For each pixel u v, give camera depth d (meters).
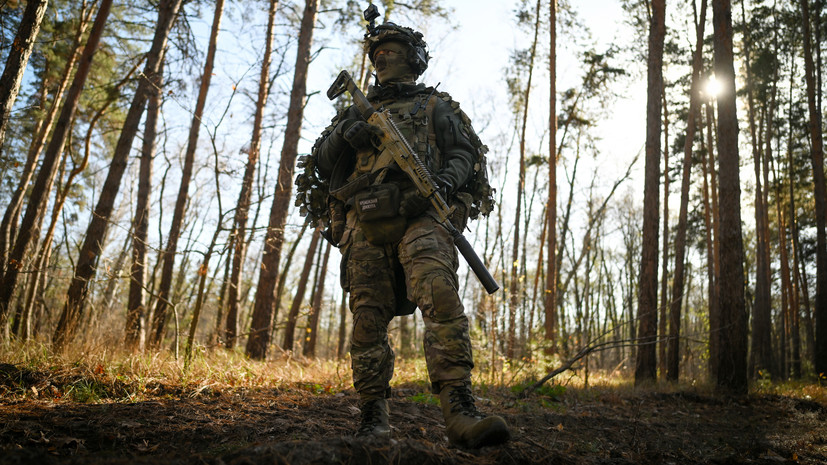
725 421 6.51
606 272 36.47
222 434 3.14
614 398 7.68
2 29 10.88
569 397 7.39
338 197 2.91
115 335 6.58
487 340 8.29
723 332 10.36
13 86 6.34
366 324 2.79
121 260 9.95
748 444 4.58
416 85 3.02
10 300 7.33
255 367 6.98
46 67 14.67
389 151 2.81
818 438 5.15
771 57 21.20
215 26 13.44
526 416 5.02
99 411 3.49
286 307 32.16
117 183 9.30
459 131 2.90
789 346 27.67
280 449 2.08
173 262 11.77
